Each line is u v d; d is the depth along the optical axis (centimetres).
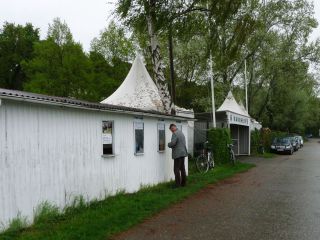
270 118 5294
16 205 663
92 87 3997
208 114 2506
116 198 955
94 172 912
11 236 617
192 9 1587
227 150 2098
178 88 4244
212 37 1606
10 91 720
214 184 1325
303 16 3419
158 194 1044
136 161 1126
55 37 4022
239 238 655
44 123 742
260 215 830
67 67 3784
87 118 888
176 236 662
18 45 5100
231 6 1506
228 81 3462
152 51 1664
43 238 604
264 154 3281
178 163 1210
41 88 3728
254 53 3378
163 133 1327
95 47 4894
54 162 770
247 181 1428
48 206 742
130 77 2033
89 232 648
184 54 3158
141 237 652
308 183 1377
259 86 3888
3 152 638
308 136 10906
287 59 3606
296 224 754
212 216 816
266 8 3016
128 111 1015
